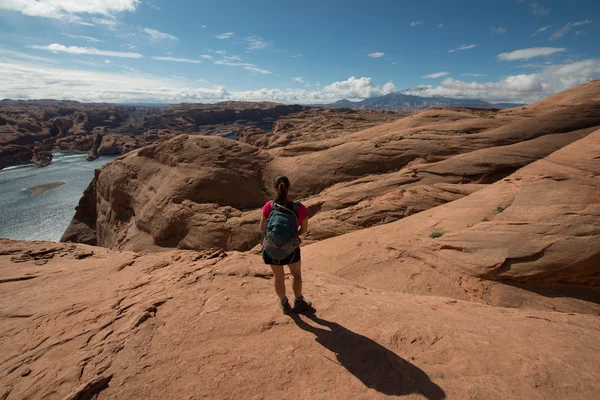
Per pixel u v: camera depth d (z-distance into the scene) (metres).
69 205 61.66
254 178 28.78
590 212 8.66
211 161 29.17
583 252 8.02
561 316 5.34
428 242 11.00
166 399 2.58
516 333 3.97
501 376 2.84
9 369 3.14
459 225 11.19
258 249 20.03
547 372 2.89
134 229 30.22
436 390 2.67
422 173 23.11
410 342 3.42
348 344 3.34
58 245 8.98
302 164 29.28
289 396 2.66
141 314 3.79
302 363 3.04
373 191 22.62
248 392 2.69
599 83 41.31
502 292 8.59
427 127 32.00
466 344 3.41
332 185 26.73
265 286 4.78
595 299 7.94
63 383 2.78
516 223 9.65
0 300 5.24
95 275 6.22
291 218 3.57
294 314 3.95
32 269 7.01
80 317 4.22
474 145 26.31
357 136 35.50
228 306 4.05
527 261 8.65
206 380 2.79
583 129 26.08
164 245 27.16
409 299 5.84
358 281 10.38
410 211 18.53
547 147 22.95
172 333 3.46
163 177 30.53
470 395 2.59
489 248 9.43
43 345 3.53
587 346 3.63
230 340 3.37
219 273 5.12
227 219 25.53
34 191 72.12
